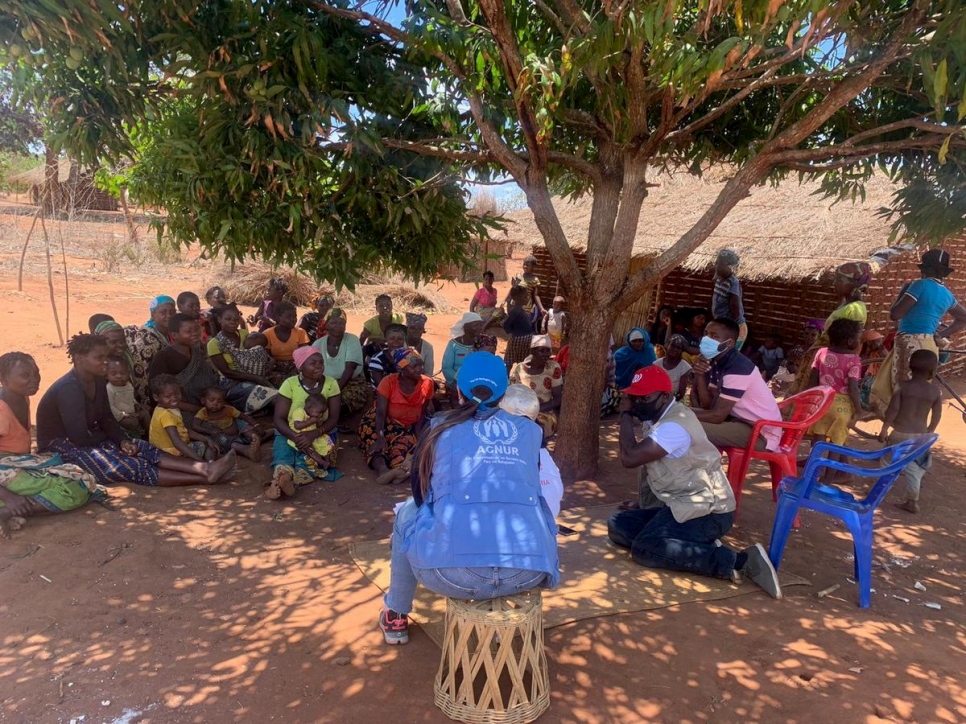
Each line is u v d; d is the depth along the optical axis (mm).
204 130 4391
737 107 5984
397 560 3100
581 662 3213
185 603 3592
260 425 6359
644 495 4492
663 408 4098
